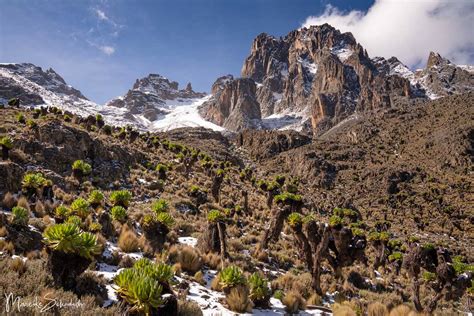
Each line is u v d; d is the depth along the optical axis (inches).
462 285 577.9
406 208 3366.1
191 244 711.7
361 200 3624.5
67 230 295.6
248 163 5211.6
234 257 636.7
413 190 3742.6
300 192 3334.2
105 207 819.4
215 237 650.2
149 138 2792.8
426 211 3262.8
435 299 587.8
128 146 1937.7
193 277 469.1
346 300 553.3
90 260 305.9
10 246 358.3
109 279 362.9
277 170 4795.8
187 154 2324.1
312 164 4367.6
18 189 695.1
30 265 307.3
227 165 3275.1
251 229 1092.5
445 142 4741.6
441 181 3929.6
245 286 410.3
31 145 1154.7
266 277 593.0
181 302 325.7
